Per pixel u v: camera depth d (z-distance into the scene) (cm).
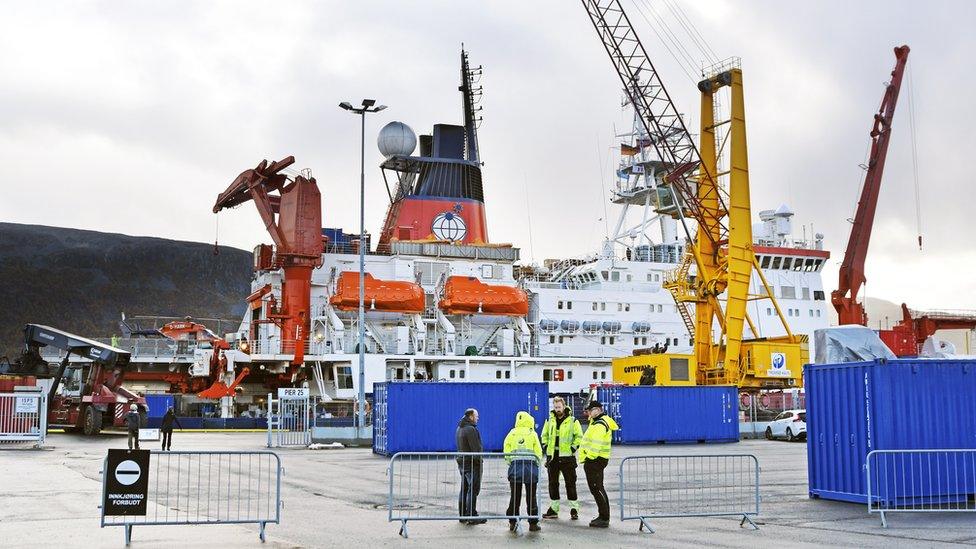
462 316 6938
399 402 3791
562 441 1764
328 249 7019
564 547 1404
